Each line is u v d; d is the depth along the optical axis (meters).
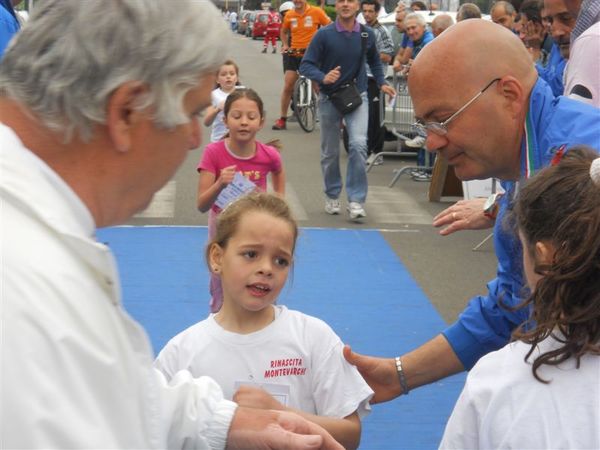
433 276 7.35
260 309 2.88
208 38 1.55
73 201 1.46
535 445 1.85
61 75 1.45
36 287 1.31
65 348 1.30
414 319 6.33
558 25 5.07
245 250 2.87
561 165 2.01
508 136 2.80
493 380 1.95
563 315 1.88
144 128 1.53
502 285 3.01
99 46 1.45
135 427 1.41
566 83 3.57
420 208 9.72
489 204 3.38
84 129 1.48
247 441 2.11
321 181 10.95
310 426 2.19
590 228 1.85
